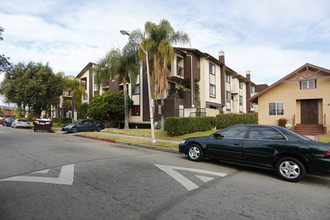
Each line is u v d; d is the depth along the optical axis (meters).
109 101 22.30
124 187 4.43
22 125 27.59
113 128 22.53
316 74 15.84
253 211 3.41
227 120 18.89
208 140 6.90
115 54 18.86
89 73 31.67
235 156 6.15
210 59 24.09
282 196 4.13
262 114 18.12
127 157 7.80
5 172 5.52
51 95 24.95
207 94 23.23
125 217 3.11
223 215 3.24
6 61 12.79
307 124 16.08
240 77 32.12
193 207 3.51
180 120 14.02
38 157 7.56
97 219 3.04
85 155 8.09
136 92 23.66
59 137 15.45
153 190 4.28
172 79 22.30
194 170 5.97
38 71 23.48
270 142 5.57
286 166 5.23
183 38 15.80
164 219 3.08
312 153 4.91
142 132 17.31
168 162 6.99
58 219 3.03
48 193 4.04
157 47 15.53
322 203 3.82
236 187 4.61
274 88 17.67
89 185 4.52
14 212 3.22
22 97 22.64
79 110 28.86
